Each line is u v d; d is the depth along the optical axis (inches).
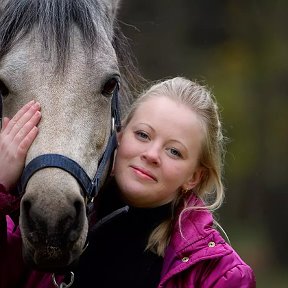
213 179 256.8
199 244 239.3
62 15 244.1
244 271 239.0
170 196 248.1
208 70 1342.3
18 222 247.9
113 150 251.9
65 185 224.4
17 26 246.2
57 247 218.7
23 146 230.2
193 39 1365.7
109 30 264.7
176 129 244.8
